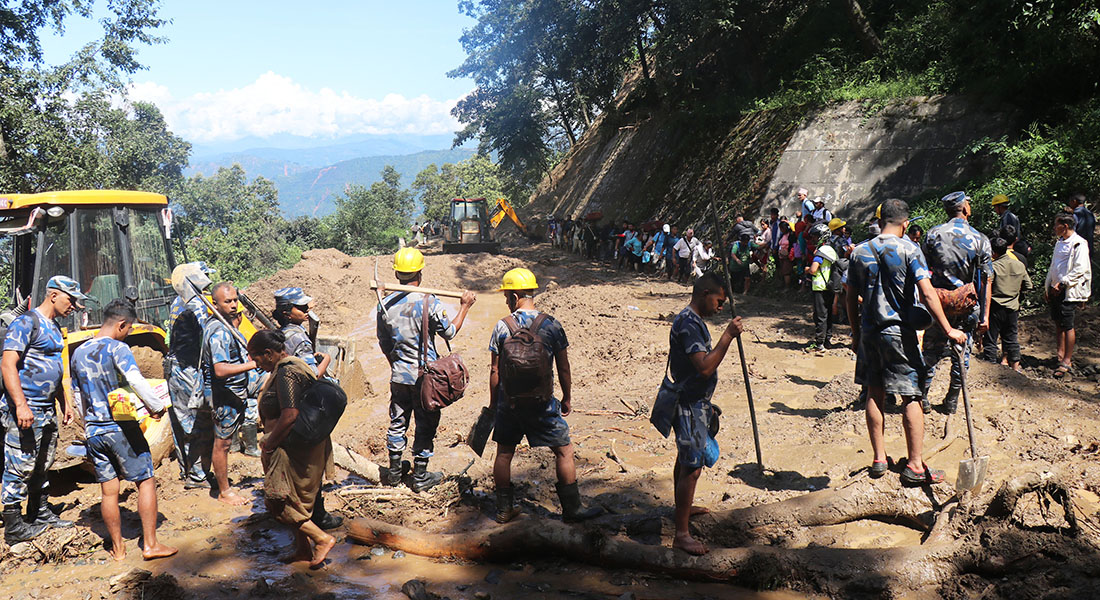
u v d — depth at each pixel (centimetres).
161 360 846
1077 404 692
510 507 536
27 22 2650
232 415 629
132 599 452
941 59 2103
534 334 520
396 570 491
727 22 2745
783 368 1034
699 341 466
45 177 2650
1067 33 1694
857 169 2031
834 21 2803
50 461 580
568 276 2461
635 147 3741
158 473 693
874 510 496
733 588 443
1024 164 1449
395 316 604
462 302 618
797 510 497
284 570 496
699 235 2455
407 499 597
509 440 531
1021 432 632
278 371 486
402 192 12938
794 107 2395
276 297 661
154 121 5188
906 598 409
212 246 6259
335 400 491
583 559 479
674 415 476
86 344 518
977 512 456
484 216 3656
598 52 3766
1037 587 393
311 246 9550
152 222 902
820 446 654
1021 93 1802
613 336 1346
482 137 5022
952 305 612
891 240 511
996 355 867
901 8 2594
